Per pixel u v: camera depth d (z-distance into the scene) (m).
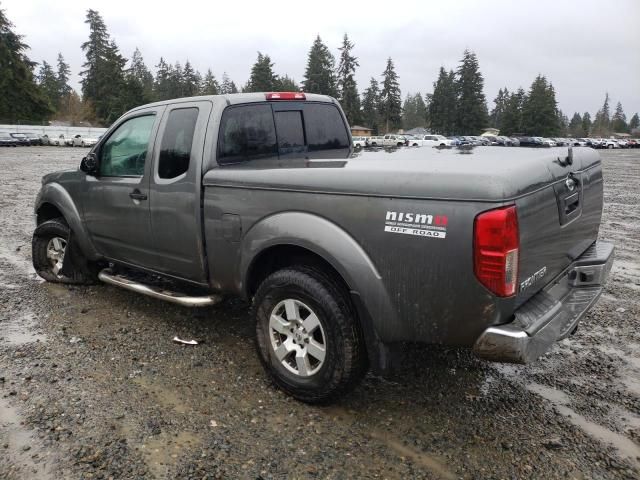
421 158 3.38
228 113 3.99
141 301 5.38
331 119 4.92
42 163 27.27
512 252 2.65
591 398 3.60
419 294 2.86
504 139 65.75
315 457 2.93
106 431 3.12
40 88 75.81
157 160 4.24
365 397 3.58
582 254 3.82
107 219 4.85
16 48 71.81
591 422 3.31
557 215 3.21
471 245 2.66
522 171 2.82
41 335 4.50
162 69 120.44
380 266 2.96
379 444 3.06
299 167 3.42
